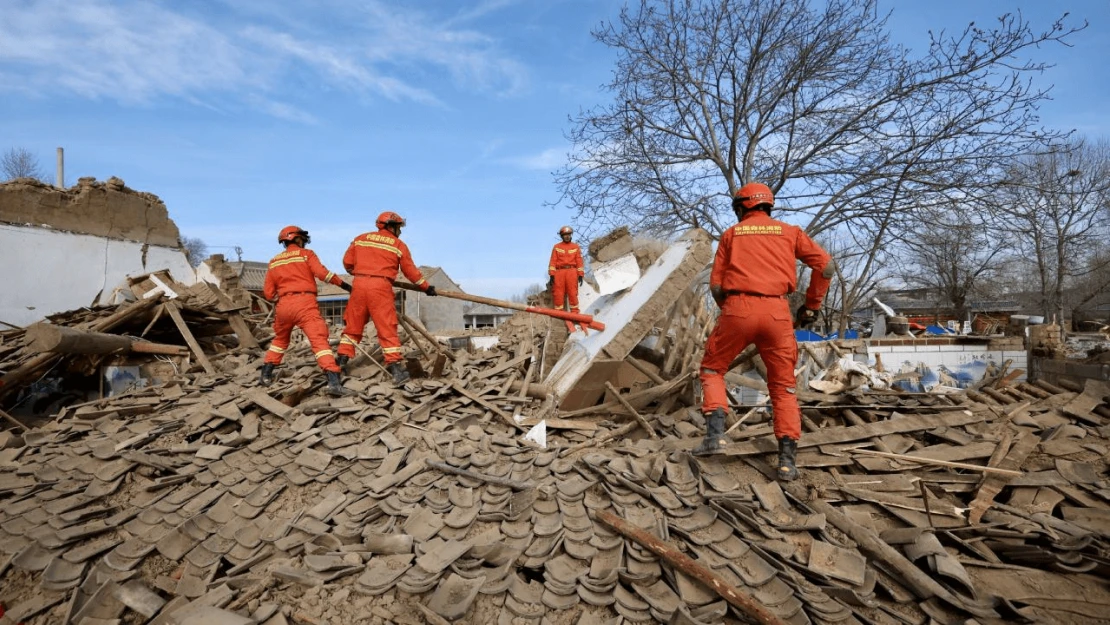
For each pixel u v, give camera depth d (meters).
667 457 4.18
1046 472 3.92
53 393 7.17
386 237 5.93
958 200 12.29
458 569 3.14
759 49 14.07
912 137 12.78
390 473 4.21
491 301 6.07
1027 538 3.34
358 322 5.94
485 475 4.03
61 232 9.62
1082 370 7.02
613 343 5.25
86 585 3.40
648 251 8.45
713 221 15.18
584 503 3.71
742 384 5.70
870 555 3.30
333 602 2.96
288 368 6.80
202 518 3.89
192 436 5.03
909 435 4.49
